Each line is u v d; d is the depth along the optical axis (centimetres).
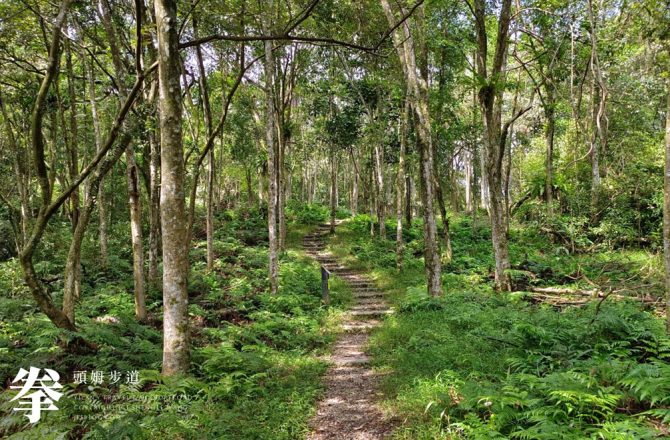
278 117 1784
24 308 899
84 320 756
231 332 796
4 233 1491
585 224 1744
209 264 1385
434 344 695
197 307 953
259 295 1112
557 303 965
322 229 2459
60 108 977
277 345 805
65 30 909
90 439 392
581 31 1278
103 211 1339
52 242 1391
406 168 1895
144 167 1336
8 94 1175
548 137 1755
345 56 1709
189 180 2305
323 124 2244
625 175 1748
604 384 449
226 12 816
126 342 670
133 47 1056
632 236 1570
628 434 328
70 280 679
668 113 596
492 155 1077
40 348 602
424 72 1265
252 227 2328
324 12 962
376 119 1845
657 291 877
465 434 399
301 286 1280
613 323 602
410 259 1611
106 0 818
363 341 851
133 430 377
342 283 1370
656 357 545
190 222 1055
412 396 504
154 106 856
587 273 1236
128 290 1137
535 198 2164
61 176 1568
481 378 529
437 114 1454
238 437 430
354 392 578
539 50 1446
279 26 1053
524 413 388
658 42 924
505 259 1093
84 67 1081
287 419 479
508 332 673
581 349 586
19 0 746
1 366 550
